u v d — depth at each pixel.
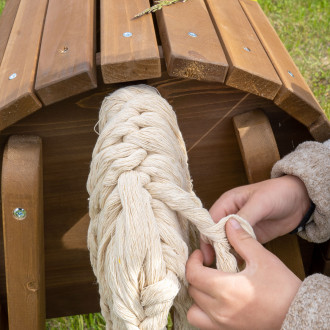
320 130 1.05
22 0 1.35
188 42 0.95
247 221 0.87
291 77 1.05
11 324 1.03
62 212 1.14
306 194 1.03
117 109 0.92
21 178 0.96
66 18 1.10
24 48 1.07
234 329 0.79
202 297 0.80
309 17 2.83
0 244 1.15
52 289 1.30
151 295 0.74
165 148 0.87
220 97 1.03
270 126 1.05
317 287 0.75
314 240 1.10
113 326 0.86
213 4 1.18
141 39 0.95
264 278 0.77
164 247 0.78
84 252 1.23
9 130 0.99
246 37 1.09
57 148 1.03
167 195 0.81
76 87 0.90
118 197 0.80
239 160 1.13
